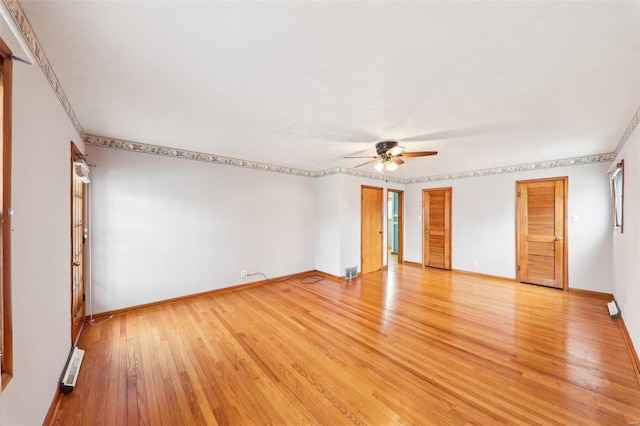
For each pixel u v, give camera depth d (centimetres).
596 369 214
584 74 174
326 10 121
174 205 373
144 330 286
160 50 152
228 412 171
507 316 325
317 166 495
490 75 177
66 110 212
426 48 149
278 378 205
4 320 113
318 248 548
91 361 227
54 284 178
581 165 411
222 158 420
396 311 342
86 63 164
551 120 256
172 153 370
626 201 284
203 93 205
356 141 329
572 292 420
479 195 527
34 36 136
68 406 175
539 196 454
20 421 124
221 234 420
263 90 200
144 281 349
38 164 150
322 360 229
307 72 176
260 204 468
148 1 115
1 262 112
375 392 189
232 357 234
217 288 416
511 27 131
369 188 566
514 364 222
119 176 329
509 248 489
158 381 201
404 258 656
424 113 241
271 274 485
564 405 175
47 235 165
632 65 162
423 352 242
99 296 317
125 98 213
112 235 325
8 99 113
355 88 196
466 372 212
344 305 365
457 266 562
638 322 226
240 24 130
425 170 525
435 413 169
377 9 120
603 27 129
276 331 285
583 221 410
